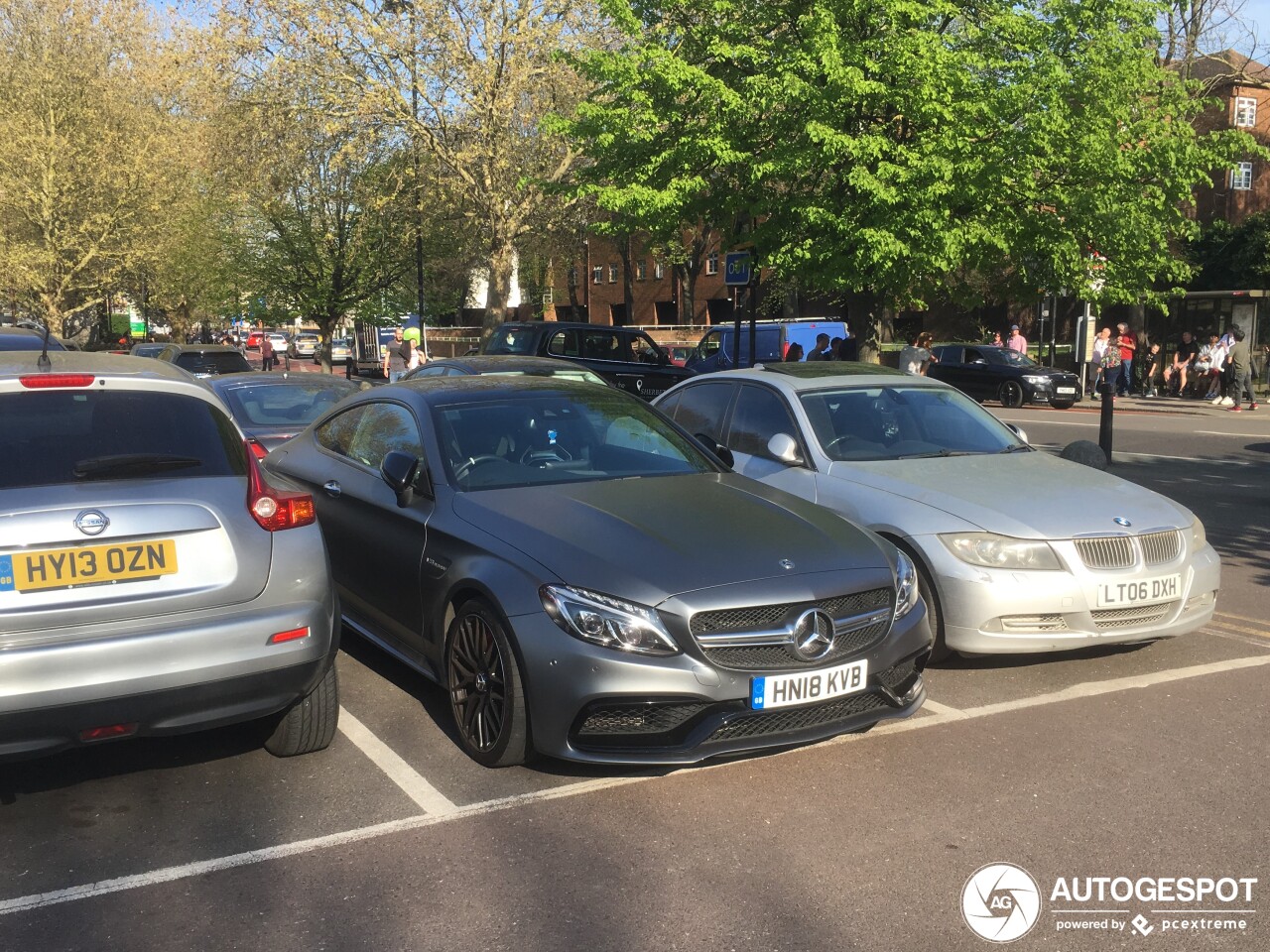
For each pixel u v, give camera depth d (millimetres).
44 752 3508
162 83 25906
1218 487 11852
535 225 25719
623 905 3234
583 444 5234
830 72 12578
